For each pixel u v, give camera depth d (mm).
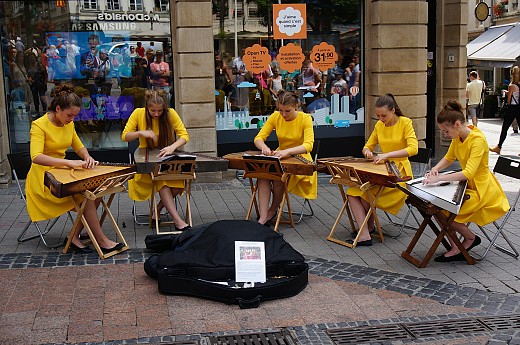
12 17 10375
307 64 11094
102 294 5641
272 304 5414
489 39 26812
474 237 6574
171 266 5574
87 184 6359
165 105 7586
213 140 10445
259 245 5625
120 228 7828
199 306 5363
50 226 7543
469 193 6336
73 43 10594
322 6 11016
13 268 6340
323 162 7262
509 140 16922
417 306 5363
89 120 10750
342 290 5727
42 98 10617
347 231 7688
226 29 10711
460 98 12594
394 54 10578
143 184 7617
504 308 5316
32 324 5012
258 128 11047
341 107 11289
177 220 7469
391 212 7125
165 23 10719
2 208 8867
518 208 8711
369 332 4875
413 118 10734
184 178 7230
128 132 7508
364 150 7328
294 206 8922
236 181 10586
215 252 5578
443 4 12391
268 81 10992
